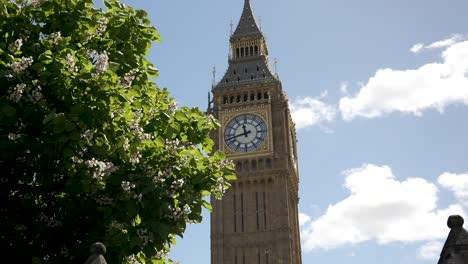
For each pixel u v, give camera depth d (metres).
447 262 13.56
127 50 20.41
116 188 18.03
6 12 18.27
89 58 19.09
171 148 19.28
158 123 19.78
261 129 98.06
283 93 104.94
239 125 98.88
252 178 96.12
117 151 17.86
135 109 19.64
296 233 102.94
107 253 18.00
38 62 17.75
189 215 18.73
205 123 21.28
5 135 17.02
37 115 17.11
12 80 16.72
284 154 96.88
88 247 17.81
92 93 17.44
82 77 17.27
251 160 97.00
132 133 18.56
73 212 18.08
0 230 17.61
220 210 95.50
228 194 96.44
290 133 105.94
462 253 13.52
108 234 17.92
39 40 18.67
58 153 17.19
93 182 17.22
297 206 108.81
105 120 17.77
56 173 17.92
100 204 17.97
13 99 16.72
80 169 17.19
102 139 17.50
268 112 98.88
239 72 106.19
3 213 17.95
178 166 19.16
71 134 16.59
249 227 94.00
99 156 17.86
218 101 101.62
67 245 18.16
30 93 17.27
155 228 17.70
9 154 17.03
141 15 21.09
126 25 20.80
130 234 17.88
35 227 18.00
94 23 19.67
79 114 16.86
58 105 17.61
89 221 18.11
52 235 18.12
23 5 18.94
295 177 107.00
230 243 93.44
